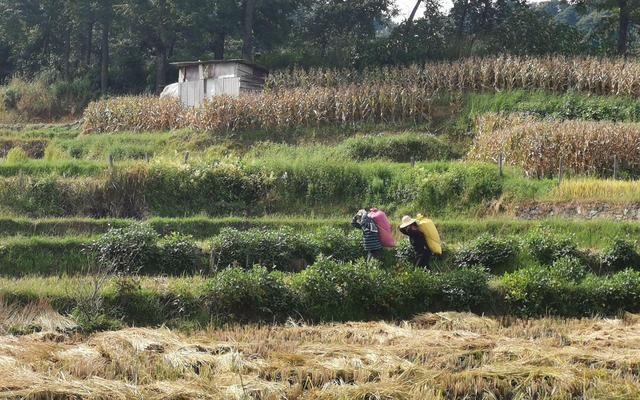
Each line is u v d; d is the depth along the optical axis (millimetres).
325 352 12539
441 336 13539
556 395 11211
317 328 14391
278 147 29484
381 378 11539
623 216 20938
